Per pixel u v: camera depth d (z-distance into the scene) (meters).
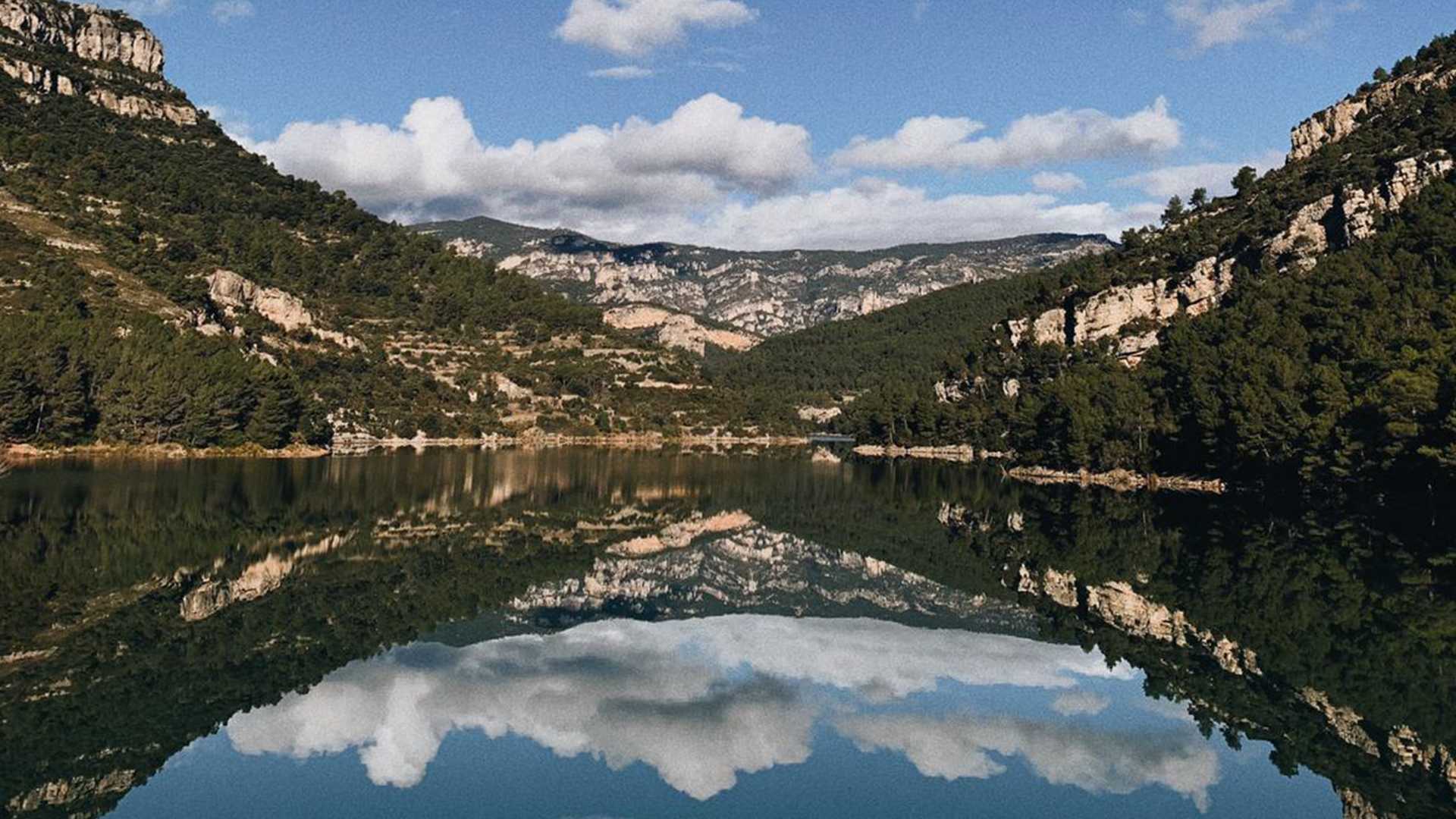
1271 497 115.62
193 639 48.19
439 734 36.25
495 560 78.38
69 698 38.69
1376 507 98.25
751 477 171.12
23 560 64.44
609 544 91.44
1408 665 45.81
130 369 149.88
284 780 31.50
